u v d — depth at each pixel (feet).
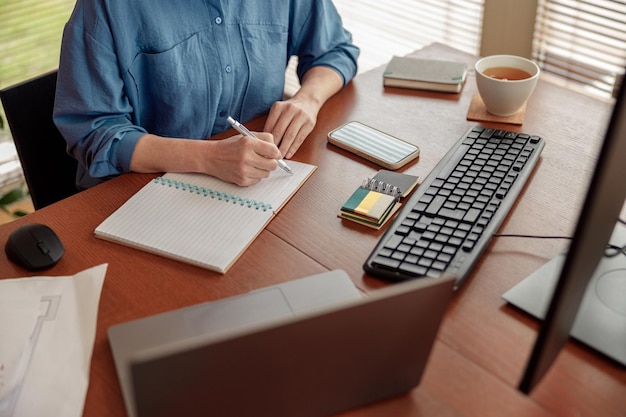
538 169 3.89
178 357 2.02
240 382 2.20
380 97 4.77
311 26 5.05
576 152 4.03
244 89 4.82
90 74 4.07
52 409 2.59
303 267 3.25
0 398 2.63
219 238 3.41
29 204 7.63
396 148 4.08
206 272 3.24
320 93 4.68
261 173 3.81
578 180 3.79
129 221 3.55
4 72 8.14
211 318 2.91
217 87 4.58
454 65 4.93
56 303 3.08
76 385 2.69
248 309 2.95
